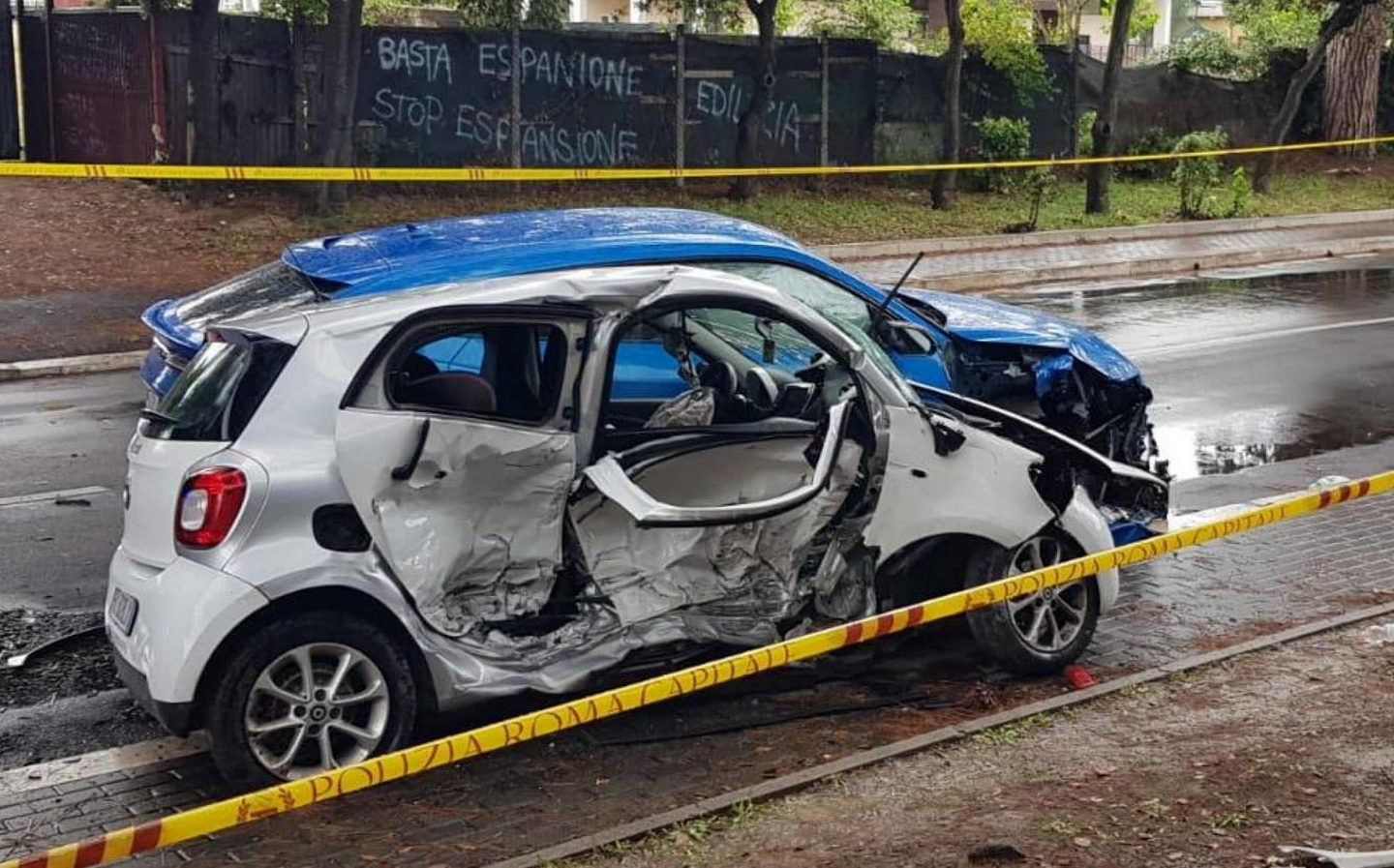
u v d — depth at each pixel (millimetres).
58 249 17828
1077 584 6598
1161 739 5691
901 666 6668
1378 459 10867
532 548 5551
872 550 6129
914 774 5398
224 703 5188
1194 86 31078
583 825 5156
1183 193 25672
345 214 20125
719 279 5848
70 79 21438
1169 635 7172
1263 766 5387
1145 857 4656
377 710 5398
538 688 5523
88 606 7539
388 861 4879
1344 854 4570
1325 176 31266
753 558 5895
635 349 6945
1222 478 10320
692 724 6055
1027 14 29969
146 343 14781
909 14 31406
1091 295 18531
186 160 20422
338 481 5301
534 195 22641
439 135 22297
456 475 5395
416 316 5453
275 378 5371
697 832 4918
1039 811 5035
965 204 25812
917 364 7691
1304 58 32156
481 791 5438
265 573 5164
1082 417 8086
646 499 5594
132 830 3768
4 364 13766
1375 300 18109
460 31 22141
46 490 9672
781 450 6074
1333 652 6684
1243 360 14359
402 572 5328
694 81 24359
